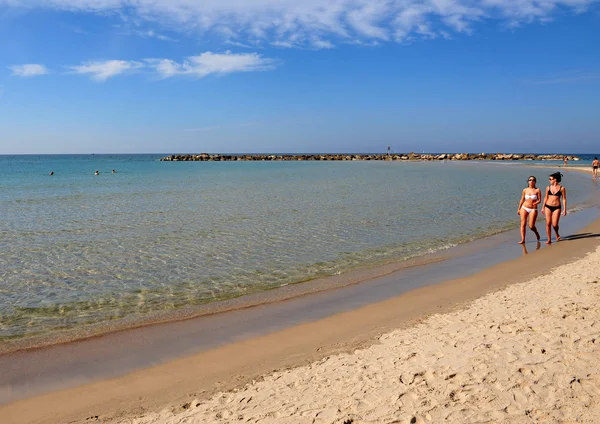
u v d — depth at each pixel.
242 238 15.13
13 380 5.87
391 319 7.77
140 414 4.98
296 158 139.12
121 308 8.71
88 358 6.52
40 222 18.45
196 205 24.00
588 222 17.73
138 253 13.09
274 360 6.29
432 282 10.11
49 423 4.88
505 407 4.51
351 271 11.19
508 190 32.62
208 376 5.87
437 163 100.00
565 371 5.12
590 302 7.50
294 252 13.18
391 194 29.89
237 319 8.04
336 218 19.34
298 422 4.48
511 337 6.21
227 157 144.25
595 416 4.29
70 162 125.69
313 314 8.20
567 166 74.81
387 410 4.58
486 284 9.80
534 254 12.59
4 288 9.94
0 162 123.88
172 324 7.84
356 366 5.77
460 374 5.20
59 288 9.95
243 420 4.63
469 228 17.00
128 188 35.47
